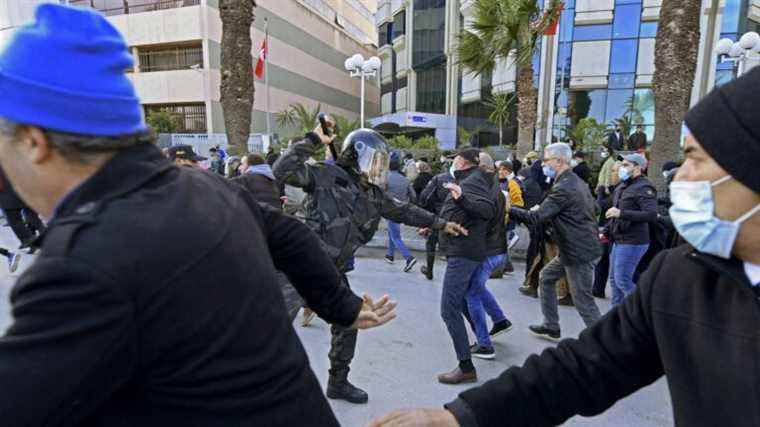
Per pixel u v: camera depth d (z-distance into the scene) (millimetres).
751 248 829
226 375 749
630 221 3838
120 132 750
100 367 641
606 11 19750
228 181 1031
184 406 729
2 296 4309
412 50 31156
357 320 1302
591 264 3438
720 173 825
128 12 25875
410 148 15781
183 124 25750
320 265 1199
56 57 696
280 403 825
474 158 3320
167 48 25812
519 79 11438
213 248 760
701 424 874
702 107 850
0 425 594
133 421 723
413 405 2879
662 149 6664
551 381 1111
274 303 877
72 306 624
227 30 8453
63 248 653
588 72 20281
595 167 9969
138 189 757
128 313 654
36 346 616
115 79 753
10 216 5152
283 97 32469
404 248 6133
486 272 3414
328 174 2719
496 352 3621
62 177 761
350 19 46031
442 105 29188
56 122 698
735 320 833
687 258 955
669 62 6492
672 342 937
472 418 1088
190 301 710
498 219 3398
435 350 3635
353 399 2896
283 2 32250
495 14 10961
